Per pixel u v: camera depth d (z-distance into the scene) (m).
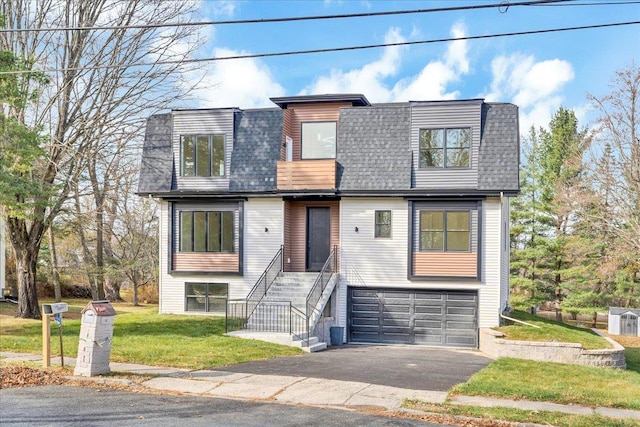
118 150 26.23
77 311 29.53
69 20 23.92
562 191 34.66
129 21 24.53
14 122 17.55
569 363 15.91
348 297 21.95
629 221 32.09
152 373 12.08
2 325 20.77
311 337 18.73
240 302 21.33
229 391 10.75
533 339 17.55
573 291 37.34
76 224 32.03
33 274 24.38
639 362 21.66
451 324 21.02
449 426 8.78
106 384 11.00
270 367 13.42
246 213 22.89
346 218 22.00
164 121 23.86
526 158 39.34
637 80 31.12
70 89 24.28
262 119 22.97
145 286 44.25
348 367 13.84
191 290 23.45
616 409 10.15
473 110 20.78
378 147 21.72
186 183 23.06
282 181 22.02
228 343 16.39
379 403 10.02
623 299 38.31
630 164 31.62
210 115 23.06
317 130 23.22
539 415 9.38
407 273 21.36
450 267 20.97
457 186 20.70
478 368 14.28
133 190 34.50
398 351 18.53
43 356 12.23
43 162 22.62
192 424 8.48
